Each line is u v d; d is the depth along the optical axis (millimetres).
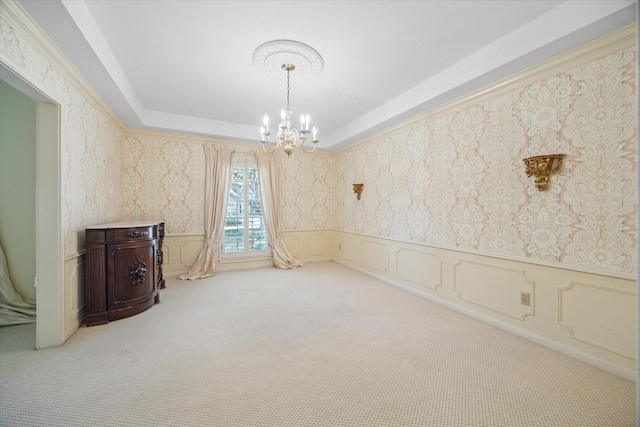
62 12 1699
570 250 2174
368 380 1847
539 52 2127
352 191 5199
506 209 2623
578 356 2105
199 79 3047
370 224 4668
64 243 2338
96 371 1924
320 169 5812
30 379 1824
